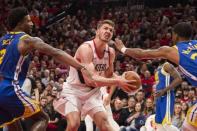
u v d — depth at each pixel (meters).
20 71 4.28
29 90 8.26
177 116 8.44
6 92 4.17
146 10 17.45
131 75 4.78
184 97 9.80
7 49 4.26
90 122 8.10
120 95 9.73
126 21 16.64
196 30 15.03
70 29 16.12
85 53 5.10
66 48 14.45
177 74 6.70
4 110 4.24
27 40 4.18
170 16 16.91
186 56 4.64
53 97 9.14
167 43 14.70
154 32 15.53
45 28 16.56
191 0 18.38
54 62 13.08
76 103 5.23
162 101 6.82
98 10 18.67
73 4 18.45
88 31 15.78
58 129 8.89
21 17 4.39
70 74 5.32
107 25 5.11
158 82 6.92
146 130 7.33
